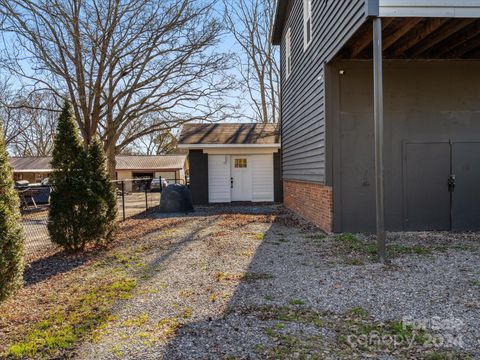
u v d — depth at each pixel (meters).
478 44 7.26
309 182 9.41
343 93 7.68
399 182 7.78
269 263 5.57
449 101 7.84
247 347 2.94
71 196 6.58
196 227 9.35
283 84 13.98
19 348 3.01
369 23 5.79
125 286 4.61
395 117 7.80
